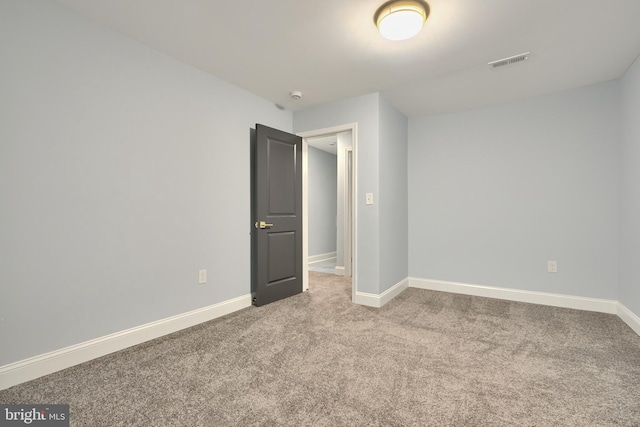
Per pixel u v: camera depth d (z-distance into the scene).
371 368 1.82
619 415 1.38
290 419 1.36
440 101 3.34
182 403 1.48
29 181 1.69
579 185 2.98
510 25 1.98
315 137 3.64
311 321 2.64
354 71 2.65
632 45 2.21
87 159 1.93
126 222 2.12
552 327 2.48
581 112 2.97
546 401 1.49
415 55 2.37
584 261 2.96
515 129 3.31
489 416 1.38
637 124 2.38
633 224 2.46
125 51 2.13
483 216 3.49
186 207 2.52
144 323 2.22
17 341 1.65
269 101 3.37
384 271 3.19
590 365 1.85
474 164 3.55
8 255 1.62
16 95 1.65
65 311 1.83
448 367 1.83
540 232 3.17
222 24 2.00
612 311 2.81
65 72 1.83
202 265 2.65
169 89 2.40
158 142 2.32
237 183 2.99
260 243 3.08
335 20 1.95
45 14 1.75
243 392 1.57
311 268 5.52
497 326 2.51
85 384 1.65
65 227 1.83
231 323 2.60
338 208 5.00
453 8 1.81
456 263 3.64
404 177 3.83
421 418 1.37
